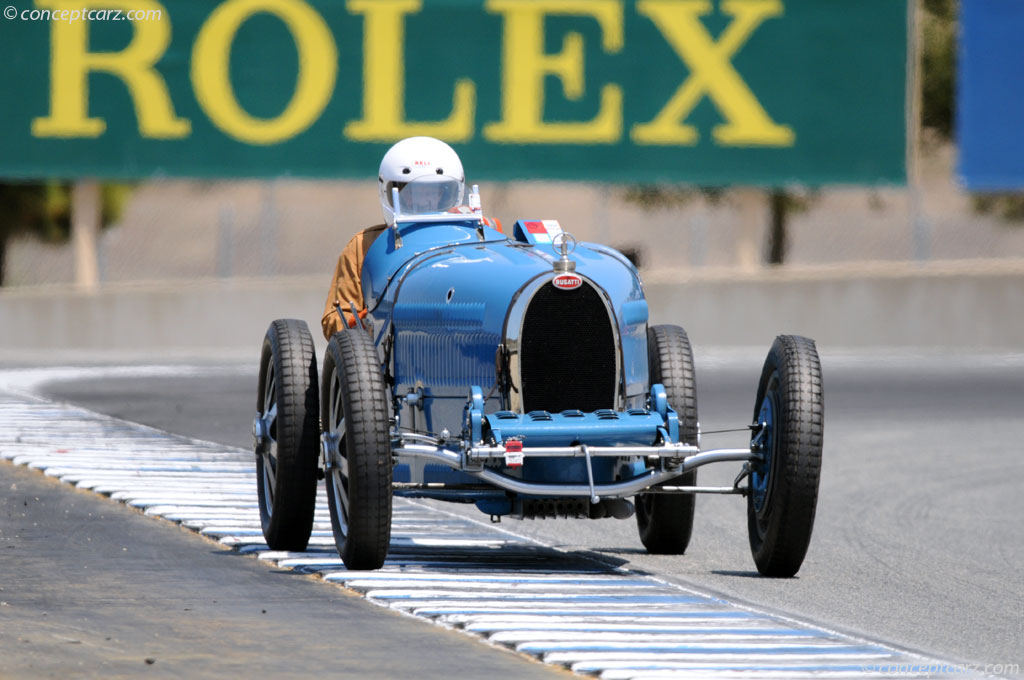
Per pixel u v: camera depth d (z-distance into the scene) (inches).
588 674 780.6
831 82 3521.2
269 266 3484.3
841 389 2600.9
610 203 6112.2
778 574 1093.1
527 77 3481.8
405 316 1114.1
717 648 840.3
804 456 1029.8
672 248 5679.1
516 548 1198.9
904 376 2792.8
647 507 1200.2
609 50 3499.0
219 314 3304.6
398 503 1413.6
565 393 1042.7
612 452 1005.8
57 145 3395.7
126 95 3405.5
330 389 1075.9
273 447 1147.9
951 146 4119.1
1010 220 5398.6
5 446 1641.2
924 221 3619.6
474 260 1099.9
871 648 860.6
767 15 3516.2
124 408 2159.2
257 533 1190.9
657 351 1141.7
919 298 3336.6
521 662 806.5
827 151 3521.2
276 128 3437.5
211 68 3425.2
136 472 1491.1
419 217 1195.9
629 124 3499.0
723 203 4404.5
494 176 3476.9
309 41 3440.0
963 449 1962.4
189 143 3417.8
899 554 1253.7
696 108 3516.2
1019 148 3772.1
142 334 3292.3
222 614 906.1
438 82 3469.5
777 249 4215.1
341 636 855.1
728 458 1058.1
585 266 1077.1
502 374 1035.3
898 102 3526.1
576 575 1069.1
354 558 1032.2
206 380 2573.8
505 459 987.3
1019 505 1556.3
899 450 1947.6
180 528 1221.7
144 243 5959.6
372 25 3457.2
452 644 841.5
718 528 1375.5
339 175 3449.8
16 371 2677.2
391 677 771.4
